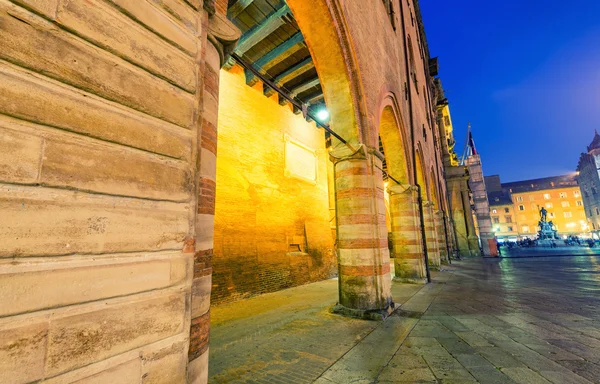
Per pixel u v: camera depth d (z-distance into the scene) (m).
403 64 11.08
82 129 1.21
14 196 1.01
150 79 1.54
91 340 1.14
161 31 1.64
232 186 7.93
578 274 10.23
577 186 56.72
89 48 1.29
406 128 10.02
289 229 9.86
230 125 8.17
